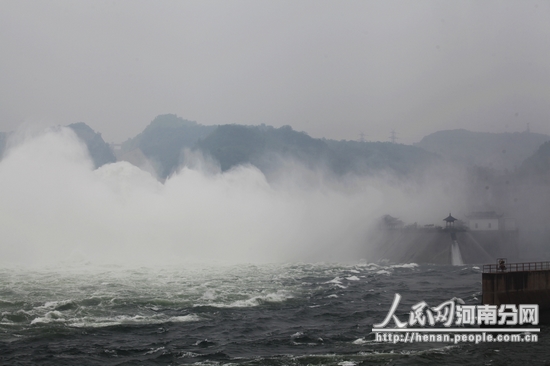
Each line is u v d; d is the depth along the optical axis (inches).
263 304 2893.7
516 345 2193.7
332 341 2244.1
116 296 2974.9
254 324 2479.1
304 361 1978.3
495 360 2022.6
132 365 1939.0
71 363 1939.0
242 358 2016.5
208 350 2100.1
